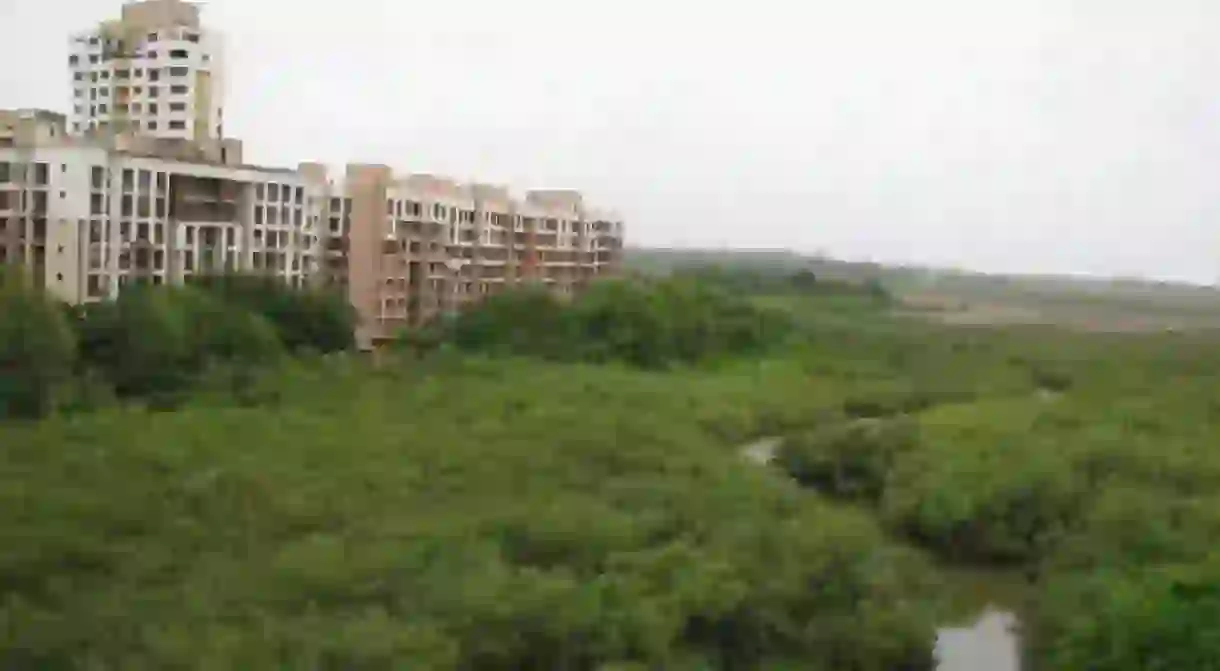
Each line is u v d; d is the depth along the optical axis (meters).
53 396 88.69
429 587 50.56
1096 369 157.12
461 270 167.38
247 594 49.66
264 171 136.75
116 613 46.81
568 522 60.53
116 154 117.06
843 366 154.75
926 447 89.75
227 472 69.69
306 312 128.88
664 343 152.12
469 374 124.50
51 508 60.09
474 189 176.62
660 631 48.84
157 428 82.31
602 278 177.25
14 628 44.41
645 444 86.75
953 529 74.31
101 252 115.88
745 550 58.72
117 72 160.88
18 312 87.56
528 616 47.97
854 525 69.44
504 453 79.50
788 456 95.06
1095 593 56.34
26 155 113.88
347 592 50.28
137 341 102.00
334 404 98.50
